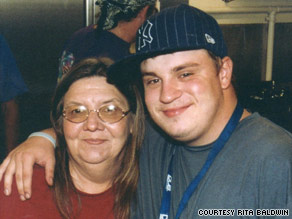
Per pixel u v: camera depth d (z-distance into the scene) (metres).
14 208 1.55
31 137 1.74
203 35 1.40
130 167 1.65
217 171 1.42
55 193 1.58
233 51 3.67
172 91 1.38
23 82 3.01
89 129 1.52
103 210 1.63
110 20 2.41
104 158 1.56
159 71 1.39
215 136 1.46
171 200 1.54
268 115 2.83
